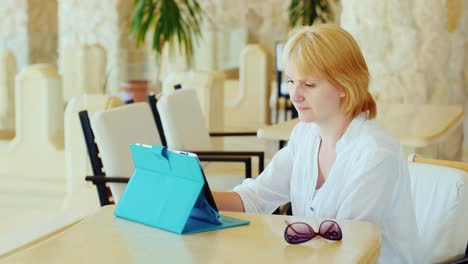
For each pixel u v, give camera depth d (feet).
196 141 13.67
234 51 27.09
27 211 17.31
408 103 15.84
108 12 35.47
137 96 21.97
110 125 10.57
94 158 10.71
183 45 25.32
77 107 16.26
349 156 6.89
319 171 7.25
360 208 6.68
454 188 7.47
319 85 6.79
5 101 21.93
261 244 5.75
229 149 24.11
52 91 19.48
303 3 30.91
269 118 27.12
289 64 6.86
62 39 36.14
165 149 6.33
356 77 6.82
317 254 5.50
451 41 16.17
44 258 5.47
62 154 19.30
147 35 27.66
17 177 19.27
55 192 18.39
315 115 6.91
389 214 6.94
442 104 16.15
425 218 7.67
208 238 5.93
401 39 15.88
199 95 19.54
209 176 13.62
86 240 5.91
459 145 17.44
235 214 6.64
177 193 6.24
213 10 37.96
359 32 16.15
